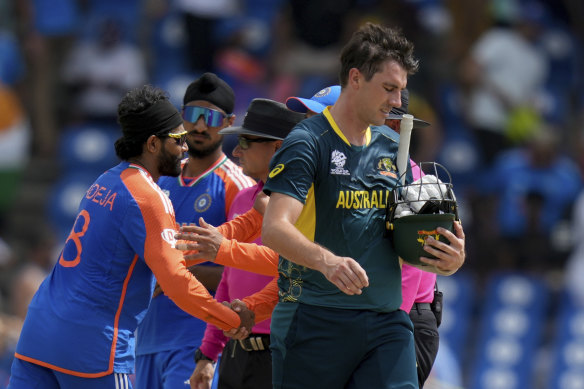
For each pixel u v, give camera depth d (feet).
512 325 136.46
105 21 157.38
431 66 148.05
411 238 45.34
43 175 156.76
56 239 134.72
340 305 45.83
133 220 51.96
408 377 46.24
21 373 52.95
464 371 134.82
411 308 54.03
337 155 45.83
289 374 46.75
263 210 54.54
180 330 61.11
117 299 52.37
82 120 156.46
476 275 140.87
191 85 62.23
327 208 45.73
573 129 161.68
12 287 126.52
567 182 142.72
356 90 45.68
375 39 45.29
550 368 133.39
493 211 143.02
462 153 149.28
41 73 160.15
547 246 140.67
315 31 159.53
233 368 57.00
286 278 47.06
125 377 52.95
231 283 57.72
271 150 56.65
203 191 62.03
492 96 153.79
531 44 160.45
